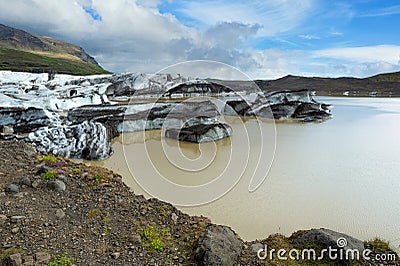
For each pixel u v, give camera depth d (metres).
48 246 5.09
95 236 5.64
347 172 12.85
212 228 5.88
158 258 5.25
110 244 5.47
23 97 26.12
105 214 6.42
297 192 10.46
